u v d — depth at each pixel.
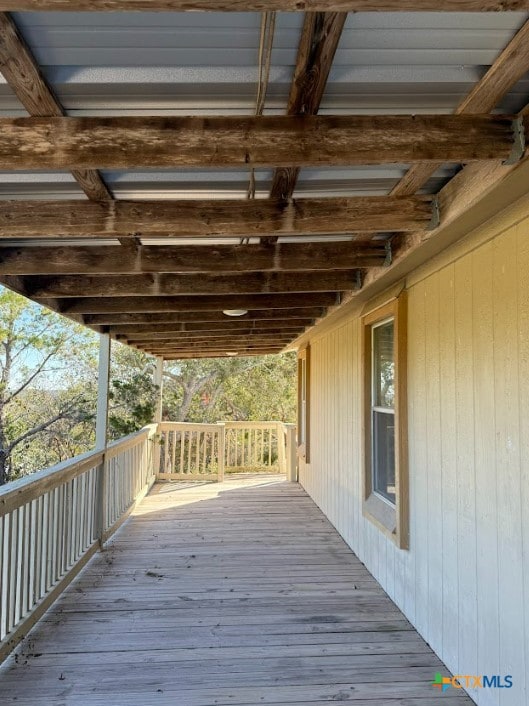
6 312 13.29
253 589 3.84
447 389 2.78
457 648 2.61
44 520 3.49
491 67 1.41
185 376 15.45
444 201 2.16
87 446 14.05
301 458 8.16
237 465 10.12
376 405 4.31
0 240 2.75
